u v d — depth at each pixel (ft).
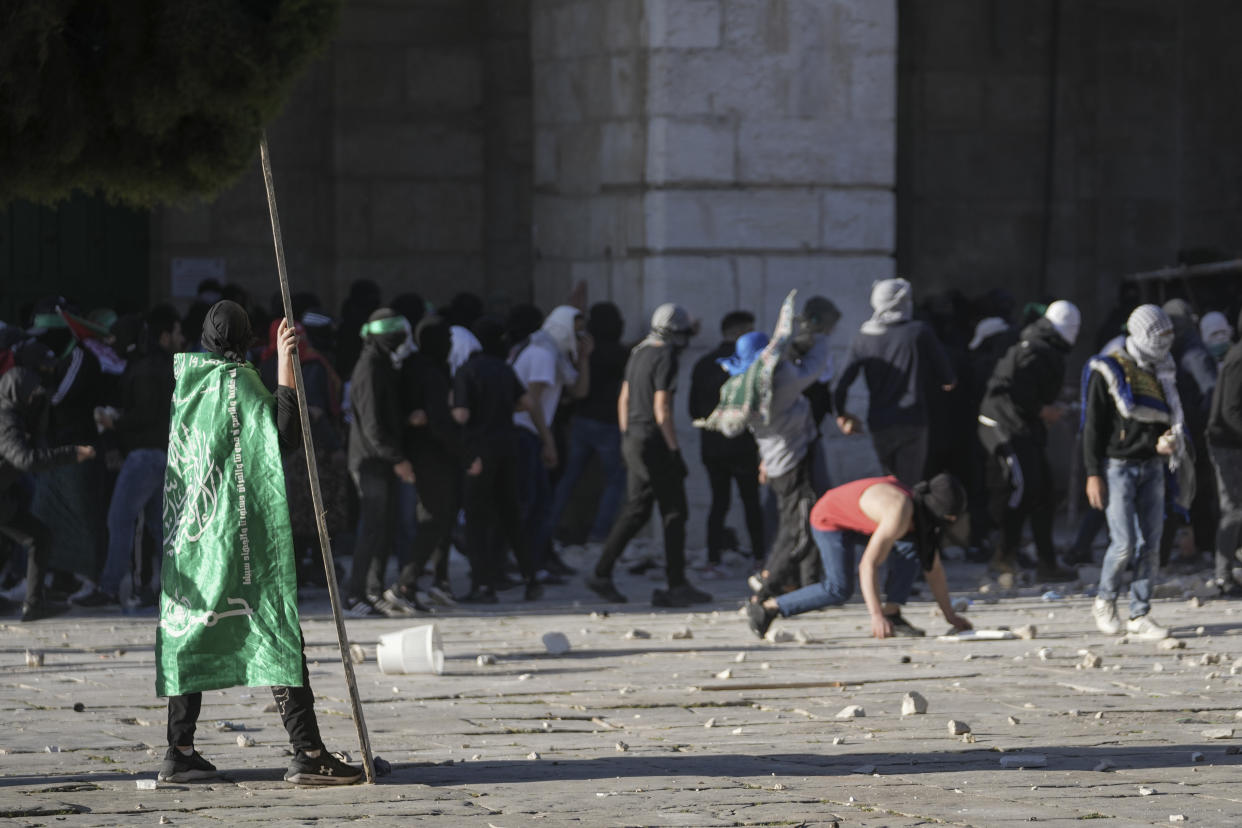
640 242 120.06
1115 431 78.48
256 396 45.42
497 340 96.53
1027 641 77.20
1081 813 42.45
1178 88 156.97
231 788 45.85
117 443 94.94
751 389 84.17
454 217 145.79
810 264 121.19
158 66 47.47
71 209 137.18
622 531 94.12
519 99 146.92
